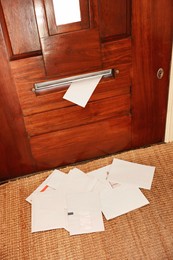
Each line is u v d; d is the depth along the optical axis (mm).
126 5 1127
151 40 1243
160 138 1646
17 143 1400
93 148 1550
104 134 1512
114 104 1412
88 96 1309
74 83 1295
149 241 1199
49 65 1189
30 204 1378
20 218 1326
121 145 1595
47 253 1193
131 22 1167
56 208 1342
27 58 1151
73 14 1088
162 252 1159
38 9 1050
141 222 1268
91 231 1246
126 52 1247
